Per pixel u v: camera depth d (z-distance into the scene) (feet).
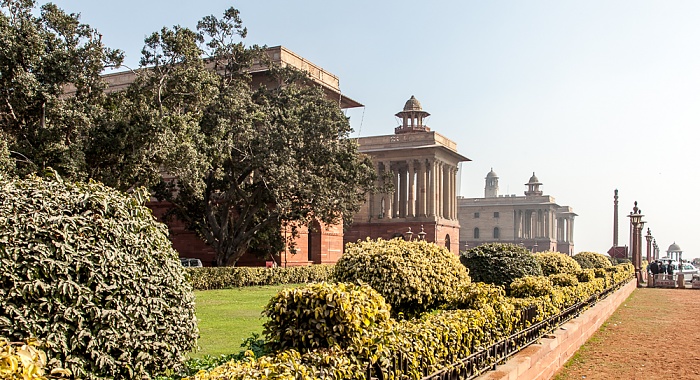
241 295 78.64
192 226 110.22
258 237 116.06
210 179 103.30
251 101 97.91
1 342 13.62
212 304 66.23
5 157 62.08
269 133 96.73
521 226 393.70
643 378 36.83
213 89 83.15
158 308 23.57
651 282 130.72
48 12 74.69
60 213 21.65
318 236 142.61
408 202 221.05
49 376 15.70
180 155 75.41
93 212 22.58
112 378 21.79
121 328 22.08
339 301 21.53
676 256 459.32
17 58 68.64
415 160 222.28
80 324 20.97
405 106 243.19
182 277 25.45
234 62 102.94
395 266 41.57
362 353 20.63
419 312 41.98
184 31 81.61
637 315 71.61
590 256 127.24
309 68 143.84
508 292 47.55
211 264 125.29
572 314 50.70
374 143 230.07
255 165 96.89
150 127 73.00
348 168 107.24
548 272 84.48
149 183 78.95
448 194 232.73
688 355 44.50
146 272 23.44
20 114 72.54
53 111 70.64
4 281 19.81
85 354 21.18
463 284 42.86
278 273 104.12
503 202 397.39
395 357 21.15
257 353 28.27
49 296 20.49
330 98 152.56
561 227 461.37
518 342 33.94
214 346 39.42
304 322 22.31
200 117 85.61
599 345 49.21
